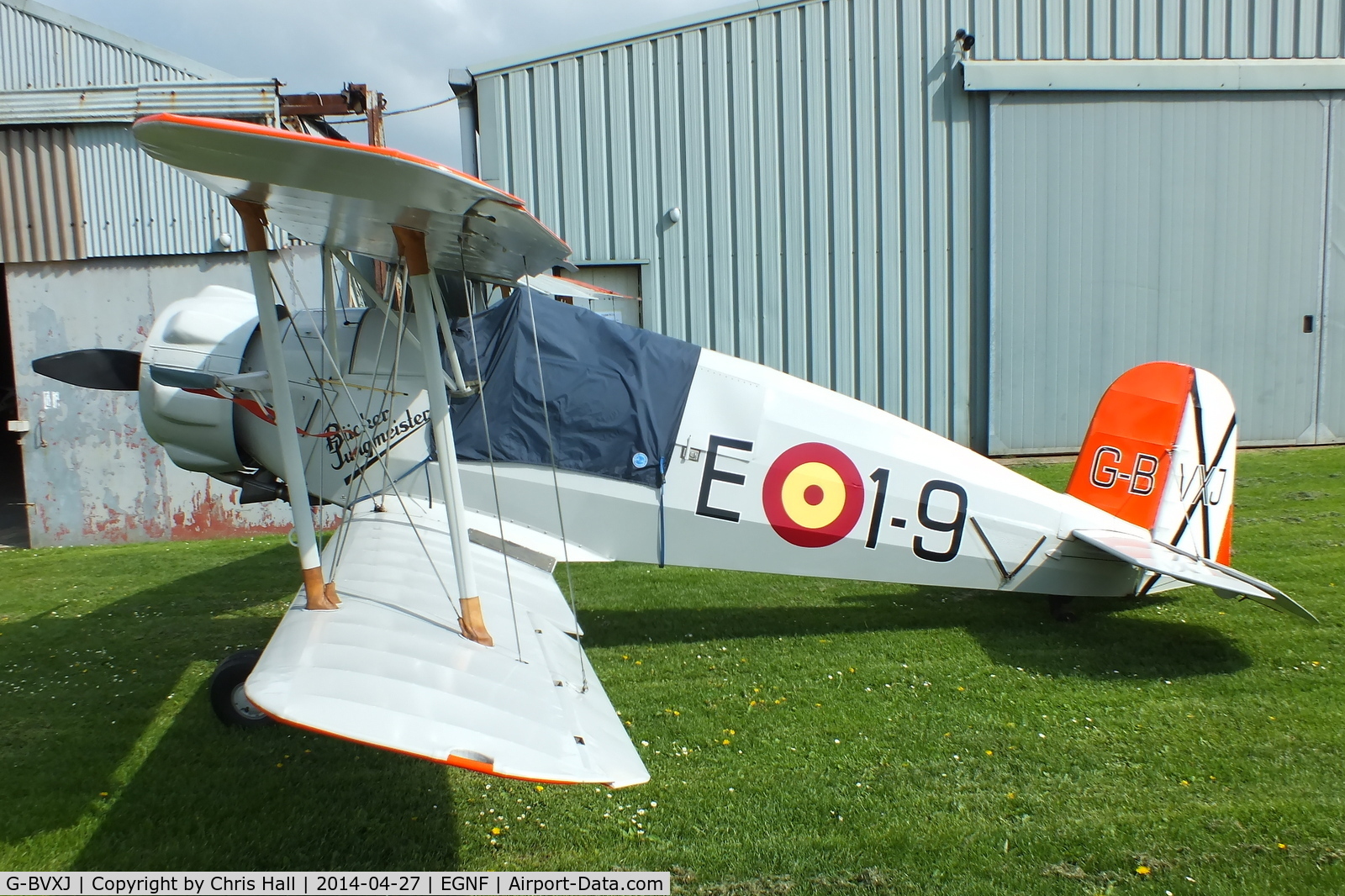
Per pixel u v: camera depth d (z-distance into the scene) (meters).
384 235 3.35
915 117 11.02
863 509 5.21
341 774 3.66
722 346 11.50
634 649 5.20
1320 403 11.67
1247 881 2.82
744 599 6.23
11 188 9.23
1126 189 11.18
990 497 5.32
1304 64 11.04
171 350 5.10
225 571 7.46
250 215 3.12
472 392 4.75
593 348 4.96
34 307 9.33
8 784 3.60
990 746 3.82
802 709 4.25
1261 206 11.31
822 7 10.94
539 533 4.90
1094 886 2.82
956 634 5.36
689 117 11.23
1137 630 5.34
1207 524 5.51
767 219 11.26
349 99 8.88
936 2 10.84
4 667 5.03
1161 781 3.48
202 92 8.87
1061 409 11.42
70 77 9.62
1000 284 11.20
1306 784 3.43
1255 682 4.46
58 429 9.32
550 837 3.16
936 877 2.88
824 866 2.95
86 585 7.03
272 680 2.50
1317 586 5.94
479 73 11.49
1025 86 10.87
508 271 4.30
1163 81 10.96
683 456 4.97
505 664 3.05
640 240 11.48
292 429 3.34
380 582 3.67
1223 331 11.46
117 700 4.50
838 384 11.39
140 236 9.34
